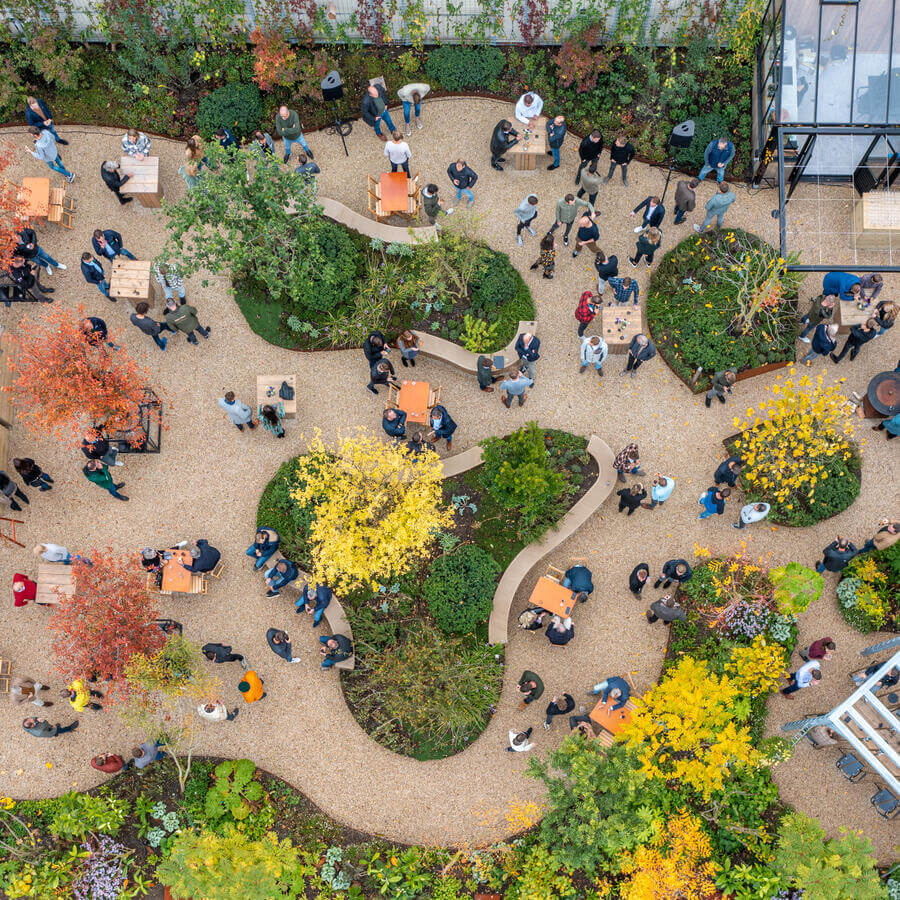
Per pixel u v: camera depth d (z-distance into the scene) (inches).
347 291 818.2
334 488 717.3
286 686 773.3
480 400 817.5
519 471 721.6
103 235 789.2
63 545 794.2
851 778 740.0
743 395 808.3
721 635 757.9
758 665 697.6
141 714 708.7
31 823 747.4
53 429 810.8
